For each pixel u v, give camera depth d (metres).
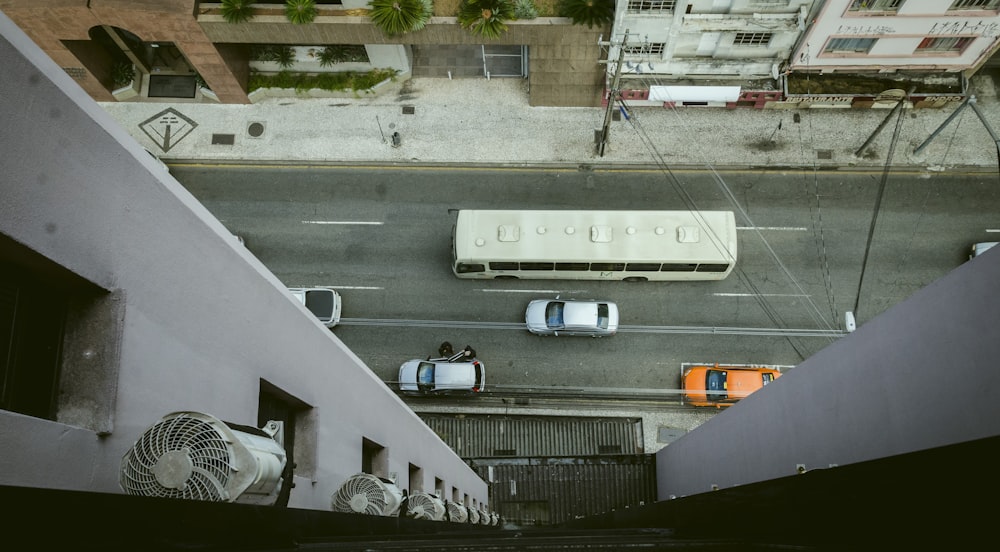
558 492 33.25
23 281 5.67
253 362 8.84
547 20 33.31
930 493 3.78
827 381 11.58
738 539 6.31
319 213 38.28
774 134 38.50
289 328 10.10
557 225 34.38
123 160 6.18
